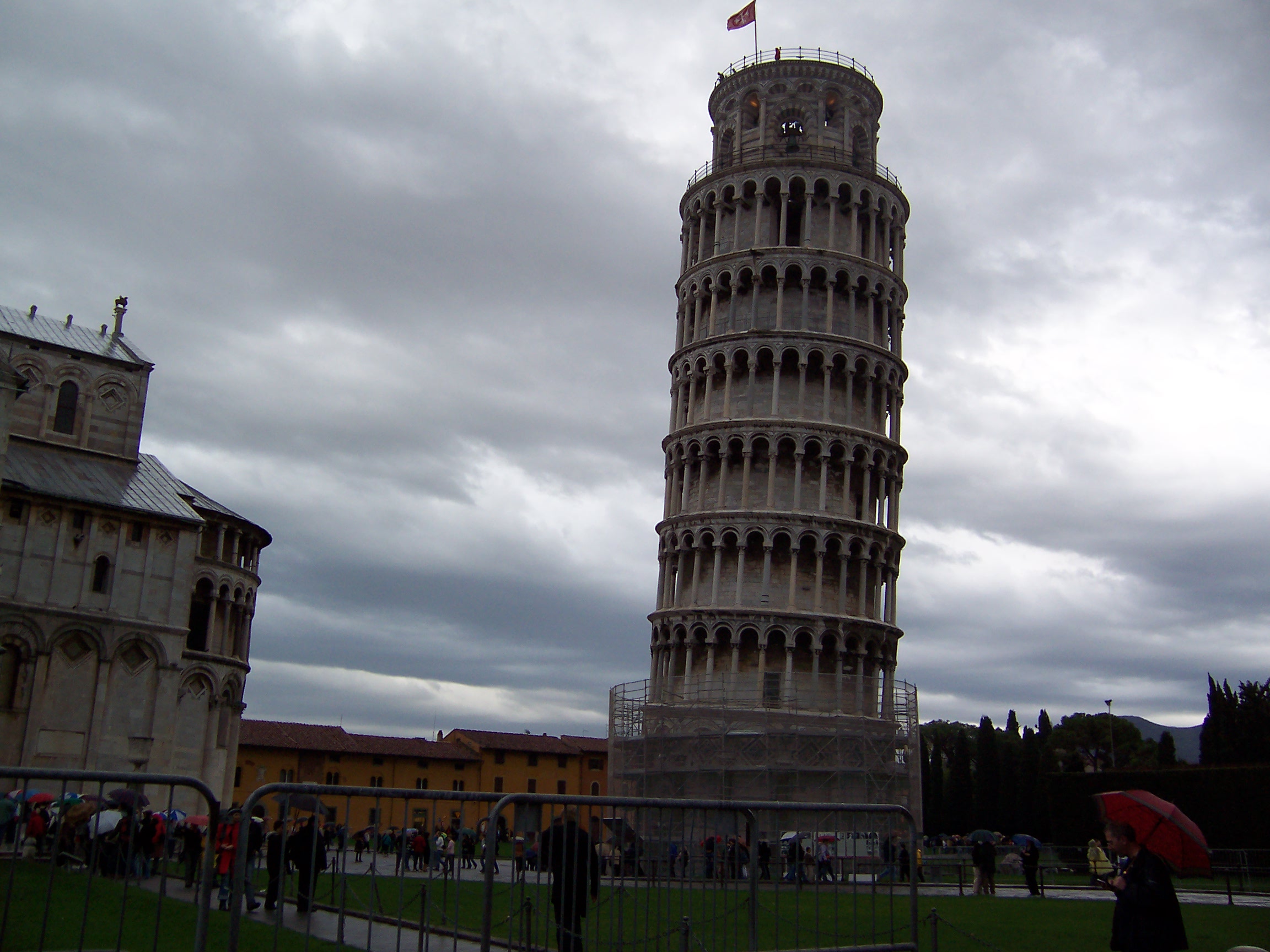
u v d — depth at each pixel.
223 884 28.42
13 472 66.25
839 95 87.31
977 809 113.69
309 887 23.30
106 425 74.50
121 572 67.00
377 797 18.09
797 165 83.19
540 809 18.89
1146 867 17.77
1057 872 65.75
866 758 68.00
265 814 26.77
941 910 41.41
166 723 67.31
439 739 140.62
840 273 81.88
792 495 78.00
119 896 27.80
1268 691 103.38
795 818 23.45
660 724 70.38
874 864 22.28
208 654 80.06
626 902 19.88
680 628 77.25
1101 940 32.53
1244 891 57.28
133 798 17.17
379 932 22.77
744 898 21.52
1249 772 77.62
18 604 62.59
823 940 22.42
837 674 74.50
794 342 79.62
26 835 19.38
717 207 85.19
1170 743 119.38
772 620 74.38
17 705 62.00
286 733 120.81
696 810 20.20
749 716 68.56
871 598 78.25
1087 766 144.62
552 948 21.28
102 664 65.19
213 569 82.06
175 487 76.12
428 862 18.56
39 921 24.08
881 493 80.12
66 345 73.94
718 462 80.12
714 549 77.56
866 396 80.62
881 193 84.88
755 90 87.81
